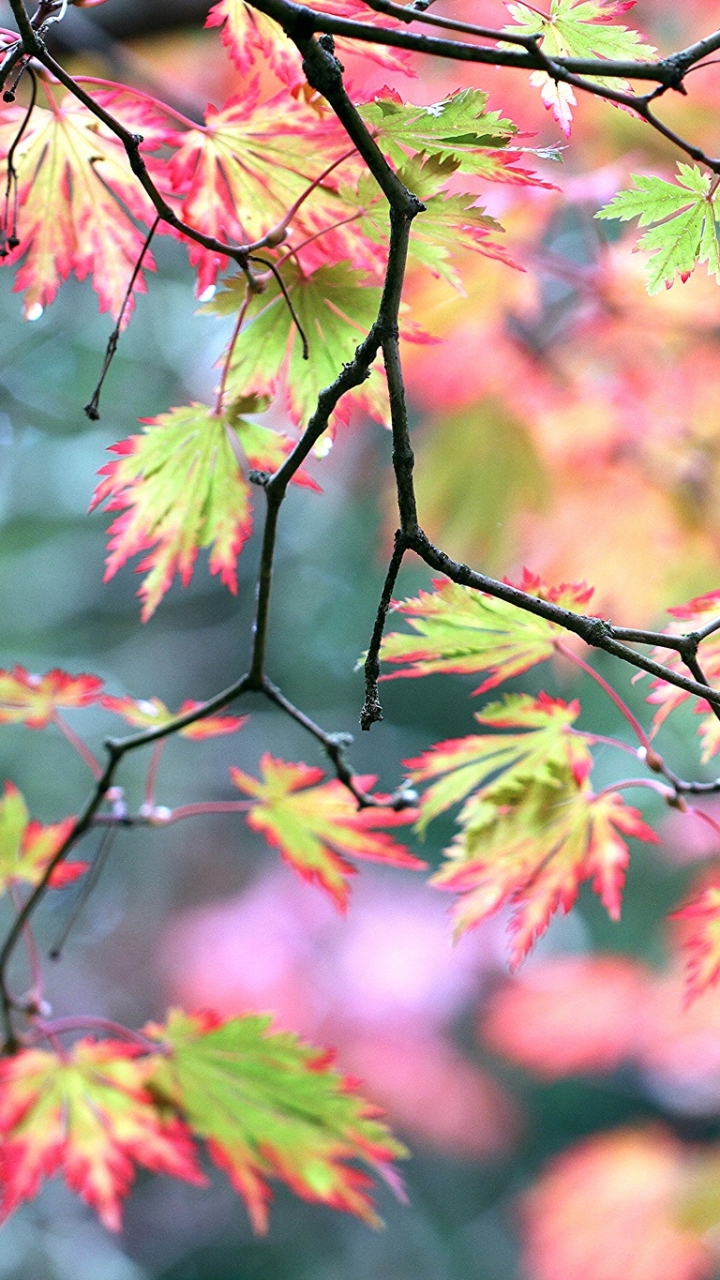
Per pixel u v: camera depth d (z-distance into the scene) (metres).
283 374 1.35
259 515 3.87
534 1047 2.53
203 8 1.66
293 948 3.35
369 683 1.29
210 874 3.84
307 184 1.33
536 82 1.30
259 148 1.33
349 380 1.30
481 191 1.58
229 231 1.34
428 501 1.73
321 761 4.00
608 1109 3.80
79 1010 3.60
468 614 1.35
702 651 1.35
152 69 1.71
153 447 1.35
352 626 3.87
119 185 1.34
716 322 1.66
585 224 1.63
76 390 3.49
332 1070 1.39
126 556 1.36
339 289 1.34
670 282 1.31
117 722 3.69
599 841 1.37
